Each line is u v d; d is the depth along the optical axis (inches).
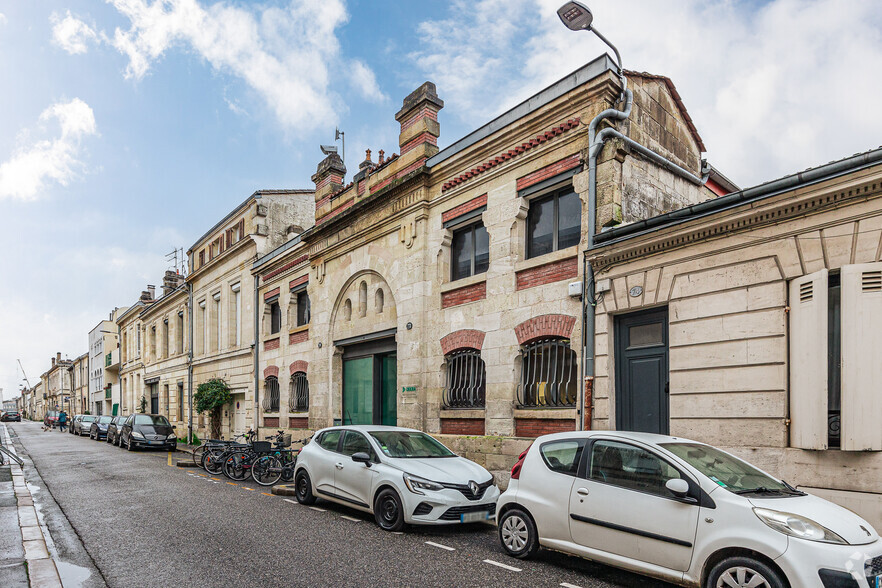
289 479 496.1
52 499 421.1
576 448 245.4
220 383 955.3
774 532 178.4
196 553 264.7
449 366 492.7
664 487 210.2
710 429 302.4
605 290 360.8
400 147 569.0
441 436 471.5
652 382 342.6
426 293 514.6
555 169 408.2
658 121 440.1
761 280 287.7
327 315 669.3
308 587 216.2
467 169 484.7
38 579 217.9
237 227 974.4
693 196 473.4
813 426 258.1
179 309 1258.0
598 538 223.6
